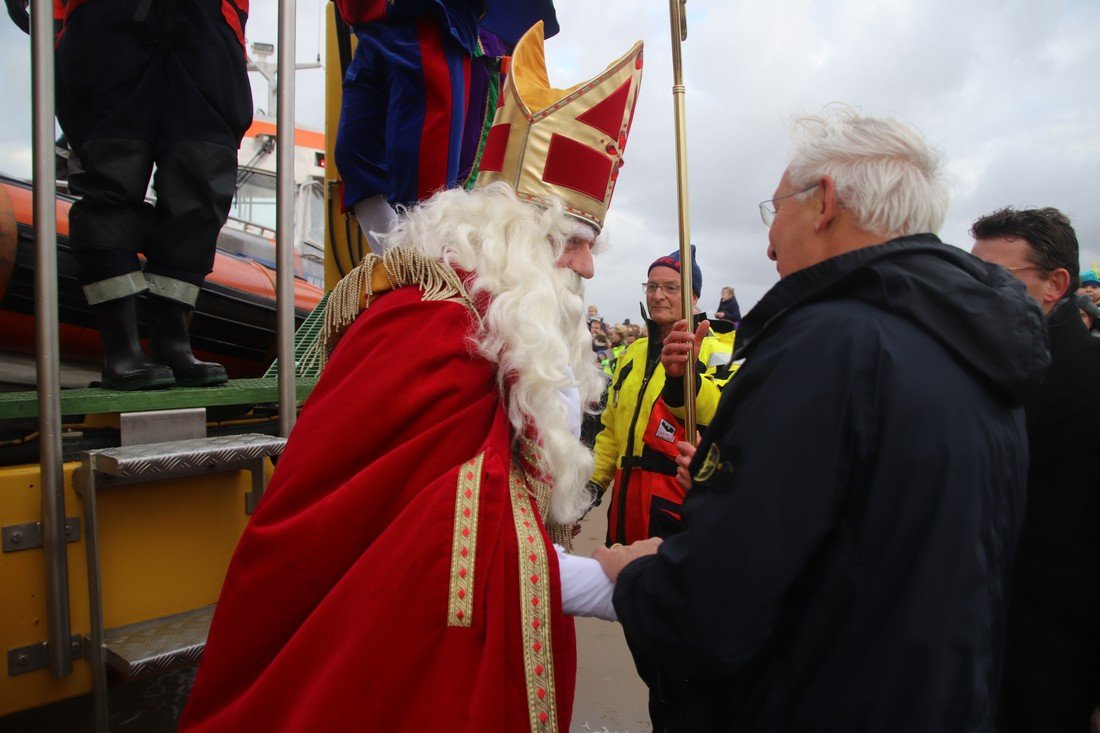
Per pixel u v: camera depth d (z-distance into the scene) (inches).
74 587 55.9
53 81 54.6
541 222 47.8
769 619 34.6
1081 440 58.4
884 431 34.1
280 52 69.1
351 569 37.4
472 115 81.0
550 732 38.2
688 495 39.8
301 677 36.0
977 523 33.4
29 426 64.9
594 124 50.9
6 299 86.1
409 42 73.2
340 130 83.4
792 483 34.3
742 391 37.9
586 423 167.3
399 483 39.0
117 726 74.2
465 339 42.3
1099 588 58.1
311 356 96.8
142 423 63.0
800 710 35.2
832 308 37.2
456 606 36.5
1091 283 170.2
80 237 67.9
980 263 39.5
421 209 49.4
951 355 35.6
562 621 39.6
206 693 39.7
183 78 71.6
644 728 98.9
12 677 52.6
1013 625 61.1
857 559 34.2
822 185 41.4
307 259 169.3
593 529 187.8
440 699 35.3
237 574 40.1
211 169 73.1
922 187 39.6
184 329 74.9
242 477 66.6
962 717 32.4
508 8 97.3
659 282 98.7
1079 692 58.4
